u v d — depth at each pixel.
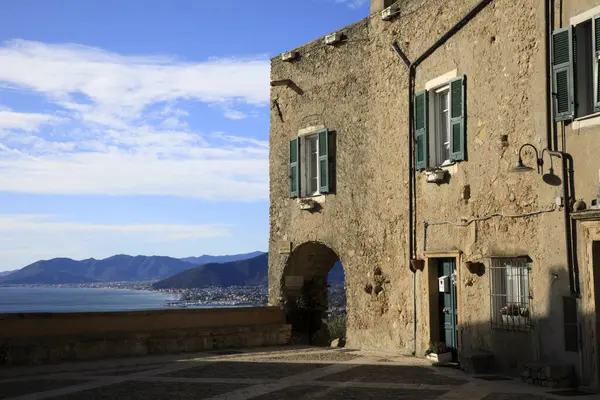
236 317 15.50
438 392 8.87
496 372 10.91
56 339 12.43
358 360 12.47
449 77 12.56
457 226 12.21
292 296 17.09
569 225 9.73
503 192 11.14
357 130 15.19
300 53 16.92
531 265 10.46
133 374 10.80
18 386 9.70
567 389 9.19
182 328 14.39
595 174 9.39
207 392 9.05
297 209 16.77
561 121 9.98
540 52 10.47
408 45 13.84
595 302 9.26
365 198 14.87
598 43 9.38
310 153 16.80
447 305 12.70
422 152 13.11
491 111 11.48
